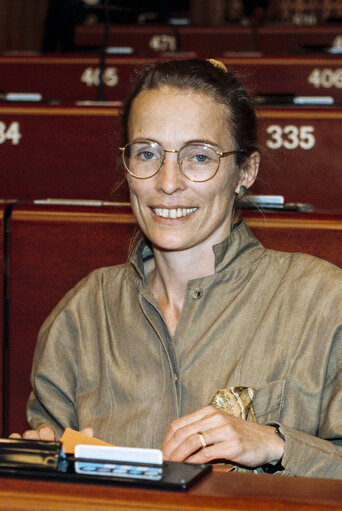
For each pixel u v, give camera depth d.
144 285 2.46
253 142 2.43
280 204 3.10
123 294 2.51
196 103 2.30
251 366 2.27
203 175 2.29
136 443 2.32
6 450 1.50
